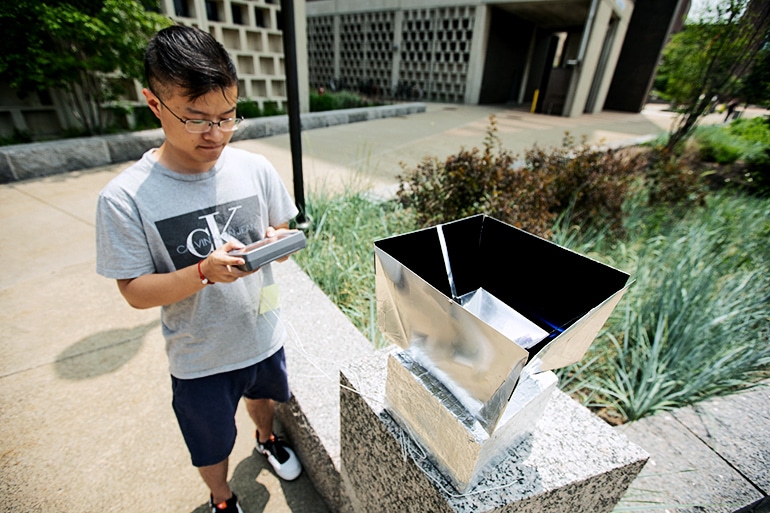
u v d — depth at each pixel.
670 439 1.48
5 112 4.52
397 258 0.84
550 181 2.94
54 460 1.48
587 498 0.84
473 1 12.56
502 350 0.56
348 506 1.24
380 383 0.94
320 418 1.36
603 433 0.86
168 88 0.74
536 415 0.81
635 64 14.81
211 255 0.82
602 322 0.70
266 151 5.59
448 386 0.72
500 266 0.96
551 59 12.57
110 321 2.18
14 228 3.05
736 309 2.01
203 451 1.10
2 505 1.33
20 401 1.69
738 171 5.42
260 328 1.13
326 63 17.27
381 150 6.05
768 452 1.43
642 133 8.97
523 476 0.75
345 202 3.20
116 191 0.83
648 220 3.60
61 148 4.31
